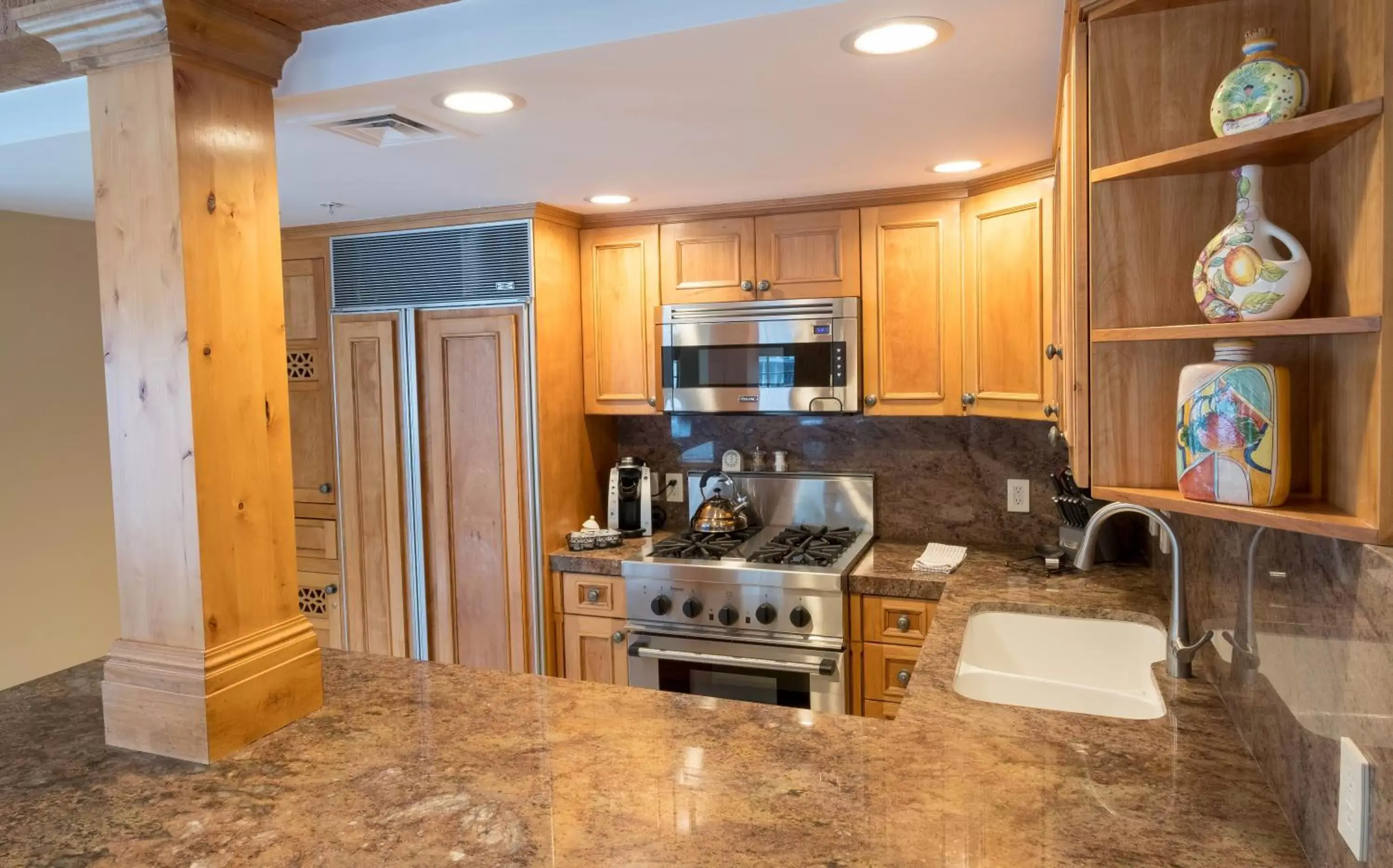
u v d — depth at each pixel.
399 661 2.03
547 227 3.31
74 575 3.48
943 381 3.10
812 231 3.21
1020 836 1.22
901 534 3.53
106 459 3.61
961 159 2.61
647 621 3.20
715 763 1.47
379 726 1.66
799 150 2.45
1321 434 1.17
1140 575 2.77
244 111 1.64
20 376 3.28
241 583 1.63
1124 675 2.29
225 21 1.56
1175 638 1.83
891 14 1.49
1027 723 1.62
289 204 3.11
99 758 1.57
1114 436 1.37
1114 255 1.35
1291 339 1.21
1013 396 2.83
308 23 1.71
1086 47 1.35
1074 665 2.35
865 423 3.56
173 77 1.50
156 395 1.56
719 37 1.57
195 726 1.53
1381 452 0.95
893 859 1.17
